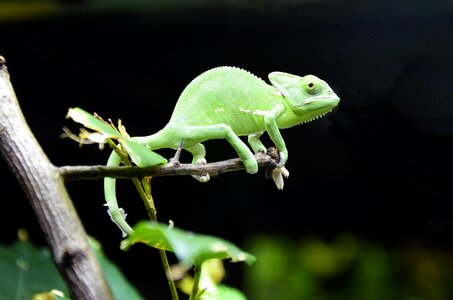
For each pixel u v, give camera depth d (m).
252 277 2.03
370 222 1.92
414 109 1.65
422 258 1.96
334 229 1.99
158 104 1.90
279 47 1.77
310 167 1.84
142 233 0.90
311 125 1.74
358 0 1.66
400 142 1.68
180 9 1.77
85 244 0.88
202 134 1.00
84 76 1.88
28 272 1.22
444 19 1.62
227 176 1.99
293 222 2.01
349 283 2.01
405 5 1.63
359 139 1.70
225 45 1.81
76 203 1.96
